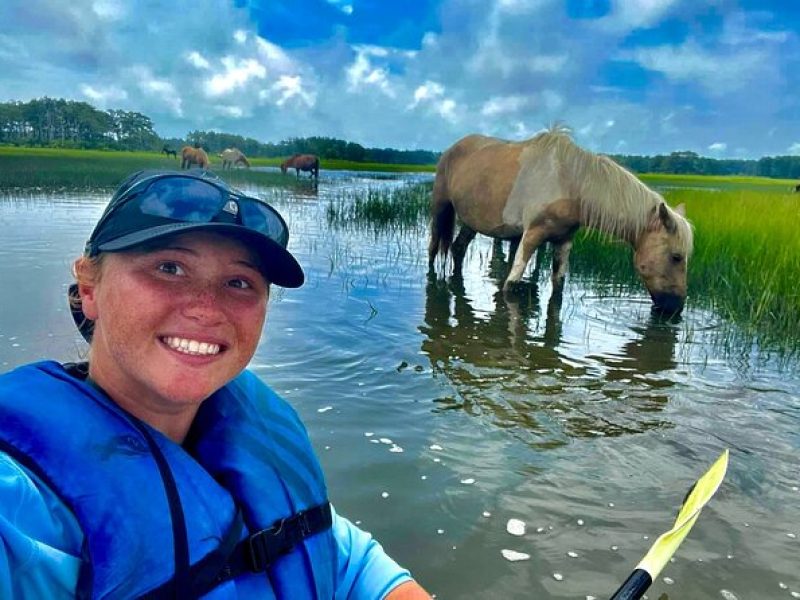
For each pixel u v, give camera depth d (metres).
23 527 0.84
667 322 6.46
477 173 8.24
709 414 4.01
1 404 0.96
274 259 1.14
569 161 7.16
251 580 1.16
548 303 7.15
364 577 1.53
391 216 14.34
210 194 1.09
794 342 5.75
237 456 1.24
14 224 11.49
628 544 2.58
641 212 6.86
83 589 0.89
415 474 3.07
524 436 3.57
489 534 2.61
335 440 3.40
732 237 9.56
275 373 4.39
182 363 1.08
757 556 2.53
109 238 1.05
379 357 4.86
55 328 4.98
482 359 4.97
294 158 37.38
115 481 0.98
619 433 3.67
